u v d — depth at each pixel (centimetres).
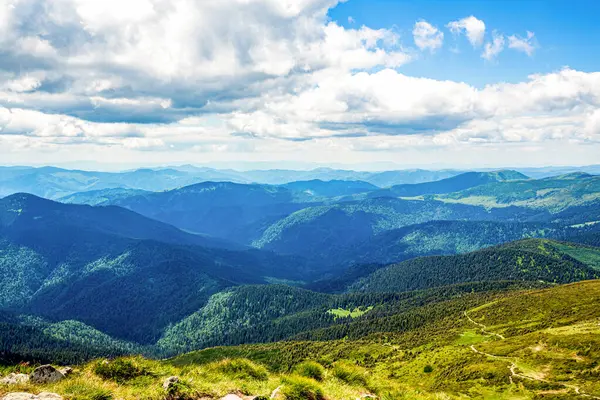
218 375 2589
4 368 2341
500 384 8938
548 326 14862
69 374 2267
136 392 2052
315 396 2420
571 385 8012
